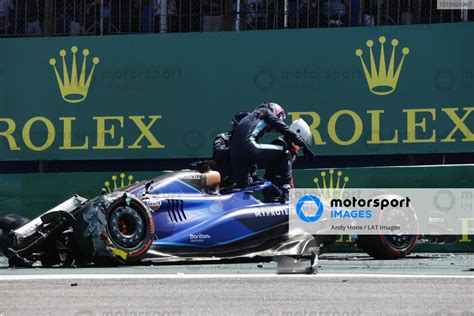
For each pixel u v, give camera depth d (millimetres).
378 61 37531
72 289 20109
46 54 39094
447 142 37188
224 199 28844
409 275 23438
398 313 16375
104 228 26297
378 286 20547
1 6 40438
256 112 30562
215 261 29375
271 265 28484
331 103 37688
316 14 39344
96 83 38844
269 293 19281
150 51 38625
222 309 16922
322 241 30094
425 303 17703
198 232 28000
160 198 27812
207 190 28875
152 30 40000
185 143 38469
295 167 39031
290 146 31359
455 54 37156
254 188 29578
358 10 39469
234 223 28531
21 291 19766
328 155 37688
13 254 27625
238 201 29000
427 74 37281
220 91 38250
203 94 38344
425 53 37312
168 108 38500
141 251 26734
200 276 23016
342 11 39281
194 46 38406
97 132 38812
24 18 40406
